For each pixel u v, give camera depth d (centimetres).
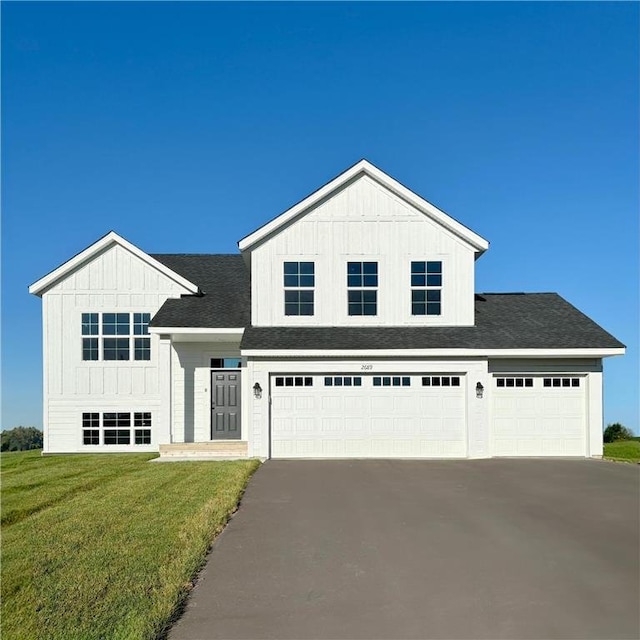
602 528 973
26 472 1580
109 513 1041
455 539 909
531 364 1861
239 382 2114
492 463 1689
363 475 1473
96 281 2169
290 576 752
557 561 810
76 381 2148
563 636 592
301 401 1800
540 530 960
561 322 1978
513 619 630
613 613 646
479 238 1919
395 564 796
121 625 590
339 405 1803
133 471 1556
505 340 1828
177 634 595
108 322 2164
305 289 1931
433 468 1589
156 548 834
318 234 1939
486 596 690
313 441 1794
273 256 1933
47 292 2161
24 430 4162
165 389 1898
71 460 1858
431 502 1159
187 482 1345
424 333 1873
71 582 705
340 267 1934
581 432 1853
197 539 873
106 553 812
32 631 579
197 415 2097
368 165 1919
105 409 2144
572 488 1305
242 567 784
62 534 906
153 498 1166
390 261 1938
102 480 1410
